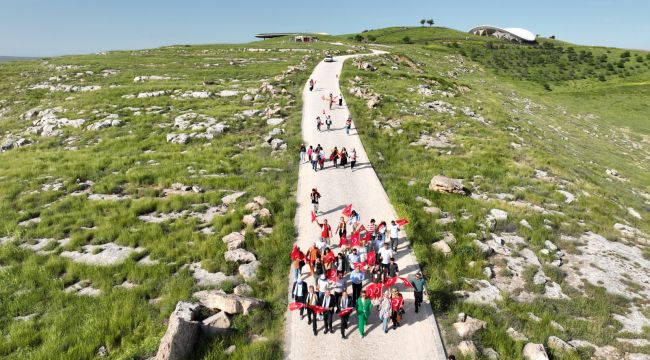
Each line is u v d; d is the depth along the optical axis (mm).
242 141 36031
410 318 14555
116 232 20594
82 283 16609
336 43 129250
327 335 13758
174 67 76625
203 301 14914
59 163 31219
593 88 97750
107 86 59906
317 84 57094
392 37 170250
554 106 77375
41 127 41625
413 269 17453
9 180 27984
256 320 14172
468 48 140875
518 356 12727
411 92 54250
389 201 24078
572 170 34000
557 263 18938
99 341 13320
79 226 21469
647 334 14461
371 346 13227
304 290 14359
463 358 12586
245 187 26453
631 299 16609
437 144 36062
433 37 167750
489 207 23875
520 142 37875
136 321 14258
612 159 47188
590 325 14812
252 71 70750
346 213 20750
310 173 28562
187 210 23344
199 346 12789
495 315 14867
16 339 13305
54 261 17891
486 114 48844
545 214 23734
